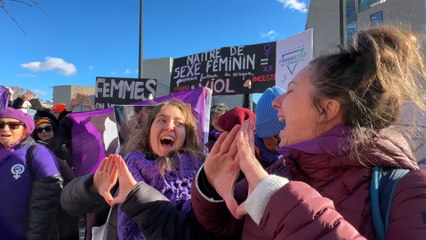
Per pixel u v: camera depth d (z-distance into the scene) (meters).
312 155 1.07
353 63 1.06
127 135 2.64
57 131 4.28
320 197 0.90
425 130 1.07
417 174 0.92
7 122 2.71
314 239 0.84
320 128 1.08
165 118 2.03
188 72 6.34
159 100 3.84
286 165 1.32
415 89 1.01
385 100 1.00
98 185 1.68
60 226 2.73
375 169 0.99
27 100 5.32
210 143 3.45
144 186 1.55
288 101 1.16
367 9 23.05
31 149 2.73
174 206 1.60
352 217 0.96
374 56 0.99
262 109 2.10
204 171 1.32
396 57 0.99
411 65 1.01
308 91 1.10
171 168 1.85
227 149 1.26
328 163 1.04
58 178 2.70
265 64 5.57
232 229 1.40
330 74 1.06
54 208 2.64
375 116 1.01
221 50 5.92
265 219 0.94
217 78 5.91
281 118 1.30
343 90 1.02
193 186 1.38
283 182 0.96
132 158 2.01
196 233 1.49
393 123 1.05
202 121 3.62
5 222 2.58
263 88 5.56
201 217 1.36
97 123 4.00
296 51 4.35
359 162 0.99
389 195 0.92
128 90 6.49
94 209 1.90
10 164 2.65
